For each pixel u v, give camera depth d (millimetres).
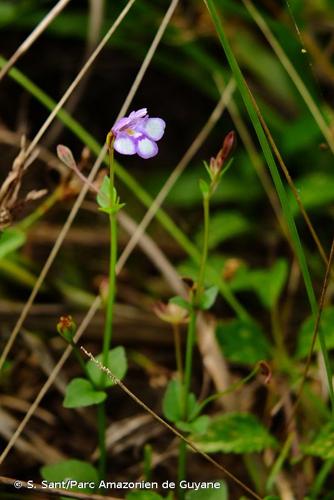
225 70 429
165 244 423
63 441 366
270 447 336
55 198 367
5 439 360
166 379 378
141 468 360
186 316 324
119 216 391
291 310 403
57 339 383
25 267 402
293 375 366
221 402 363
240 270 390
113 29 328
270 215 433
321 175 407
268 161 305
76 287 409
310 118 415
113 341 385
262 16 413
